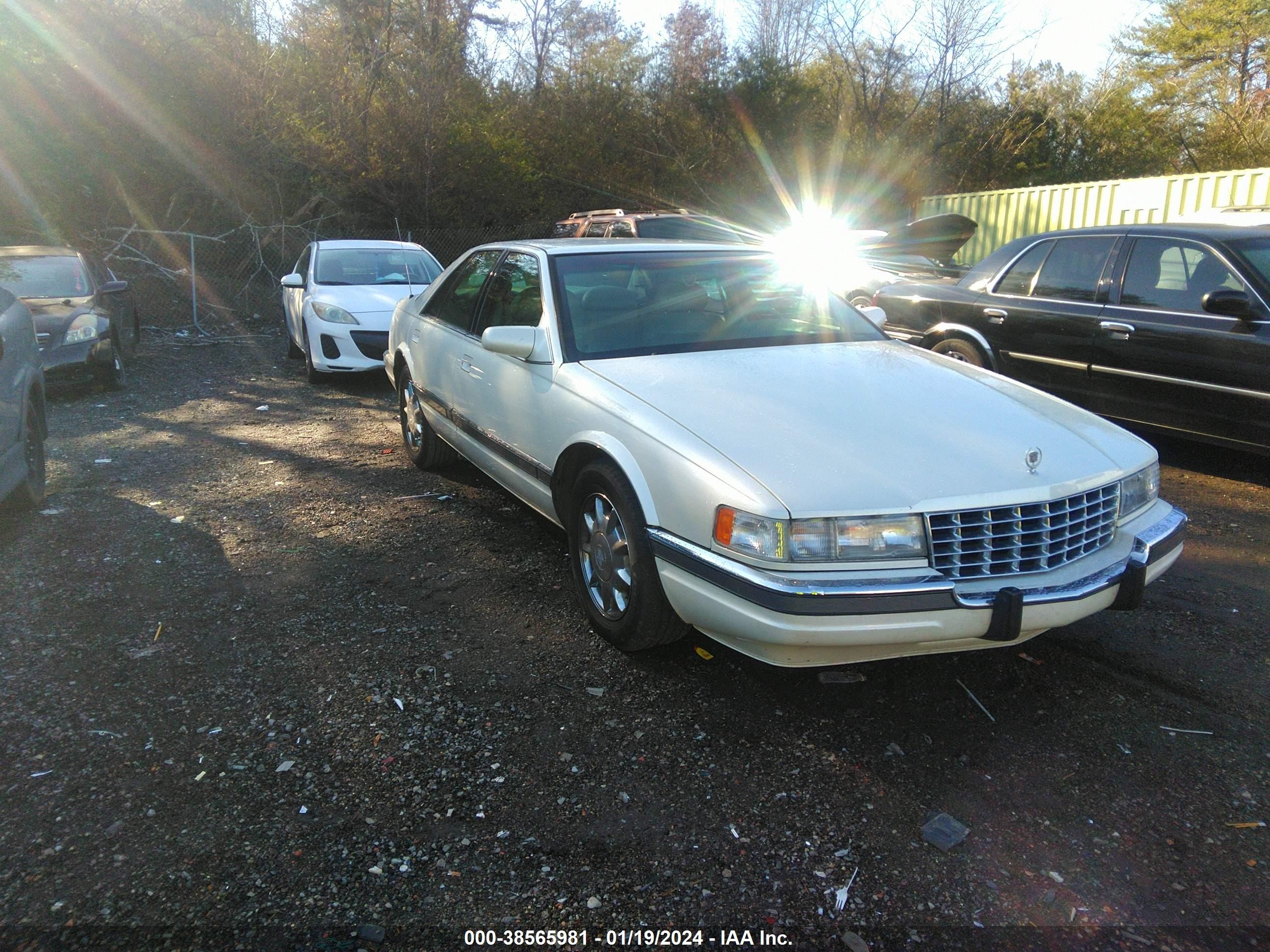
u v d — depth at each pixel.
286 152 18.48
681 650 3.60
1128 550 3.11
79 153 15.32
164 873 2.37
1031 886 2.37
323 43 20.47
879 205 24.89
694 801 2.69
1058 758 2.90
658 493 3.14
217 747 2.90
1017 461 3.01
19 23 14.26
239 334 13.56
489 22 25.30
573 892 2.34
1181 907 2.30
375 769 2.81
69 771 2.77
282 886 2.34
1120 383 6.13
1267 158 23.09
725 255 4.72
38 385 5.20
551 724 3.07
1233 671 3.43
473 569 4.38
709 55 26.11
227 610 3.88
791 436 3.08
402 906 2.28
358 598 4.03
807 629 2.72
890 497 2.79
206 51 17.12
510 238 20.92
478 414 4.68
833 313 4.58
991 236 16.33
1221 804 2.68
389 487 5.70
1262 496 5.59
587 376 3.72
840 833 2.56
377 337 8.95
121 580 4.18
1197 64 26.67
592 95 24.86
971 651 3.29
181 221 17.05
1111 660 3.52
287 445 6.80
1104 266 6.33
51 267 9.33
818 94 24.58
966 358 7.20
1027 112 25.45
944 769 2.85
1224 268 5.64
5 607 3.88
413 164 20.08
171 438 7.01
